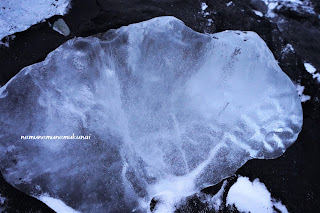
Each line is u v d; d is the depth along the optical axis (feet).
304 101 8.58
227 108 7.54
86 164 6.89
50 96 7.32
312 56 9.20
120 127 7.24
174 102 7.50
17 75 7.53
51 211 6.89
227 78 7.63
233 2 9.60
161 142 7.24
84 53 7.69
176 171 7.13
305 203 7.42
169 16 8.35
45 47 8.36
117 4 9.11
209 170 7.22
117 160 6.98
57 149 6.95
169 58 7.67
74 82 7.44
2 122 7.09
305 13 9.83
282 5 9.84
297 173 7.69
